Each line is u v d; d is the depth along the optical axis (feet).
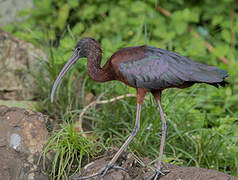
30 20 50.62
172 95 37.50
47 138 28.50
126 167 27.25
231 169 32.83
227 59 48.93
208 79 26.03
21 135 28.12
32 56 40.70
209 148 33.68
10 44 41.34
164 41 47.42
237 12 54.75
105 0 52.90
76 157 28.55
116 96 37.50
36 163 27.66
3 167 27.40
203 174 25.35
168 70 26.78
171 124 33.32
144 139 32.58
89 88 39.29
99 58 30.09
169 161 32.35
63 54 39.47
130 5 51.93
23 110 29.09
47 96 38.27
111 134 34.27
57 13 51.08
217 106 40.88
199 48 48.11
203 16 53.98
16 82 40.14
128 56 27.86
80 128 34.09
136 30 49.03
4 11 50.62
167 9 54.13
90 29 49.42
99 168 26.78
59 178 27.45
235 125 35.78
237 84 44.83
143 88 27.73
